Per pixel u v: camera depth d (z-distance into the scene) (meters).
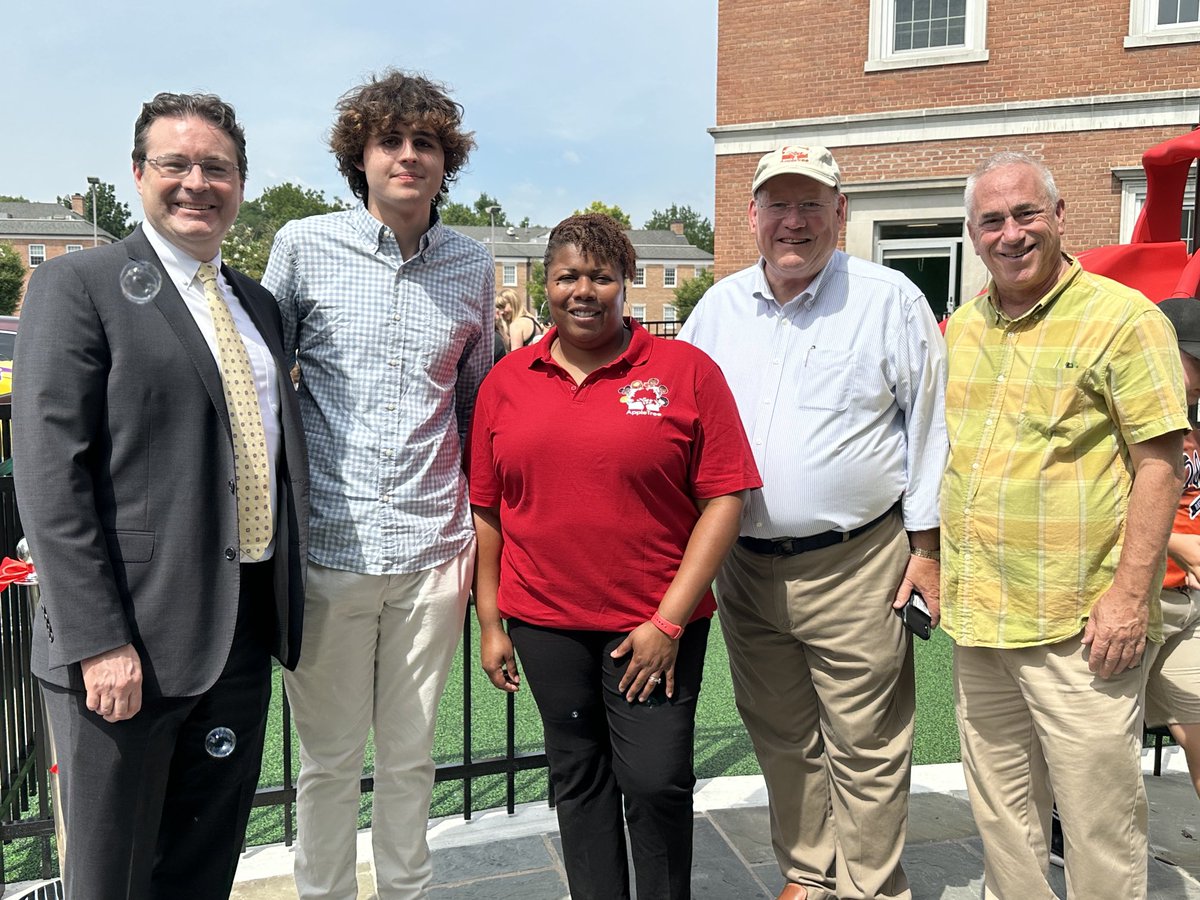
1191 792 3.27
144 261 1.90
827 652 2.43
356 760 2.34
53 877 2.78
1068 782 2.18
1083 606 2.15
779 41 11.66
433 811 3.28
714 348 2.57
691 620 2.25
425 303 2.28
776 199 2.32
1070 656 2.17
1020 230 2.11
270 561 2.07
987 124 10.97
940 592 2.38
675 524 2.21
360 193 2.32
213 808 2.08
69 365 1.77
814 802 2.61
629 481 2.13
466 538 2.38
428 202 2.25
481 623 2.40
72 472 1.76
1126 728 2.14
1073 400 2.12
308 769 2.32
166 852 2.07
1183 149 3.34
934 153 11.23
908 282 2.38
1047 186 2.14
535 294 71.75
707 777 3.49
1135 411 2.04
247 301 2.08
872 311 2.35
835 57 11.45
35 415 1.74
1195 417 2.52
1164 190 3.58
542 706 2.27
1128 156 10.49
